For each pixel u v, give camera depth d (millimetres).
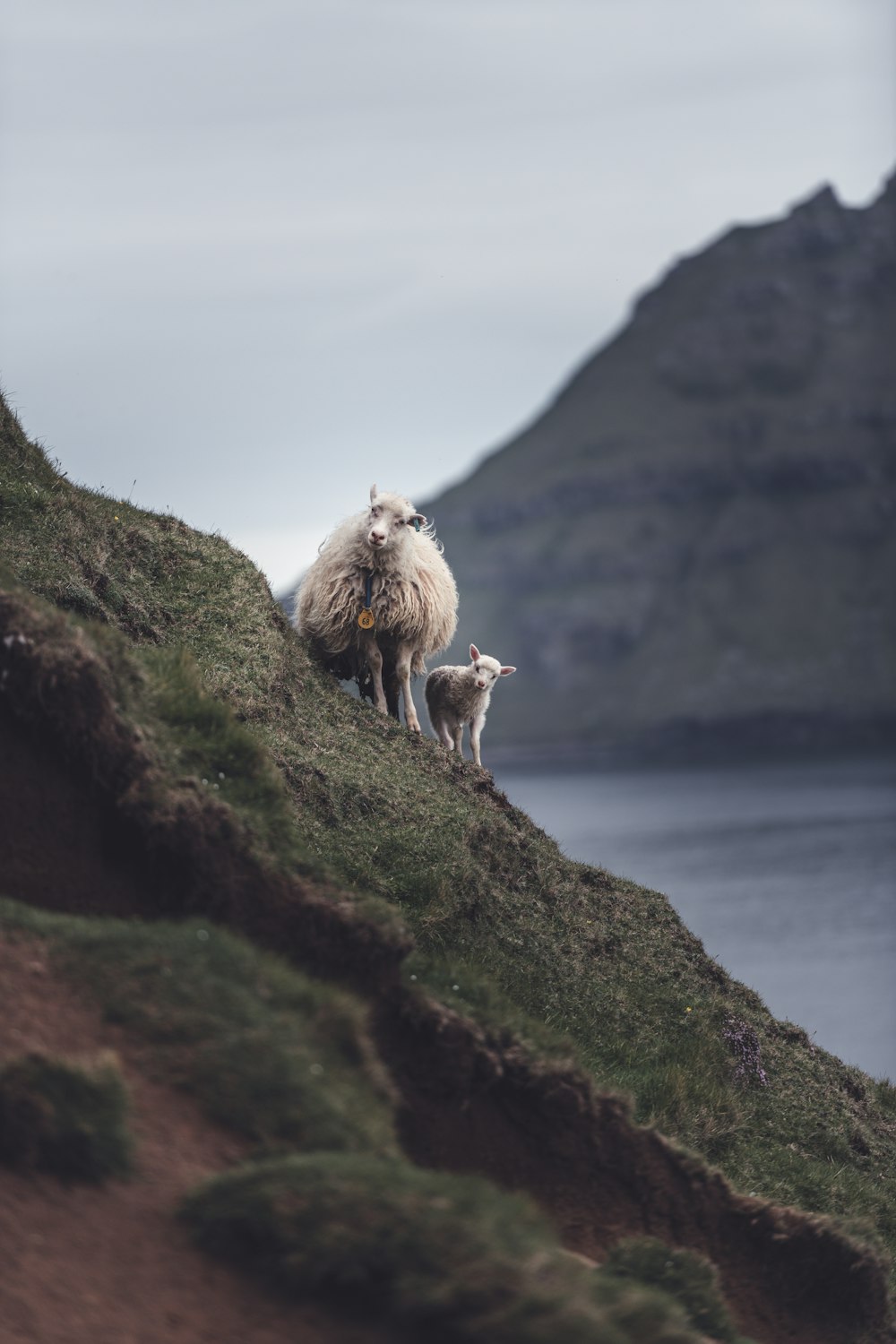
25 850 17438
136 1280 11719
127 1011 14555
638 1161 20016
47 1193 12156
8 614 18094
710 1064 27453
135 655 22375
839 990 137375
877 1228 25469
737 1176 24922
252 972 15992
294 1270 12094
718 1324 17500
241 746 20594
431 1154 17969
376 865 25875
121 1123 12969
